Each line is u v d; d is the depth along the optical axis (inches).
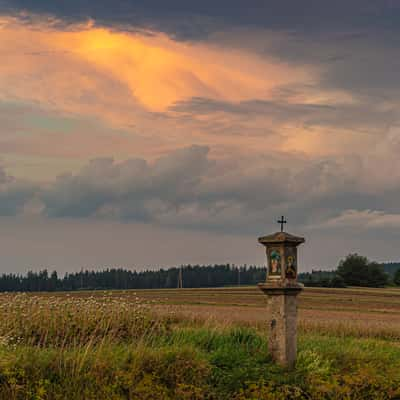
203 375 513.0
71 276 6058.1
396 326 1339.8
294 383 529.0
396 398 548.4
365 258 5049.2
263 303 2645.2
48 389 457.7
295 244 582.9
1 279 5654.5
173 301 2721.5
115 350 538.9
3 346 533.3
